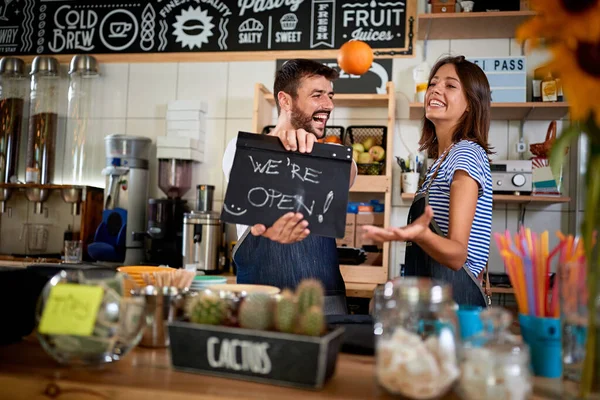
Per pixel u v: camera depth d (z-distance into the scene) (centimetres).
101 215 327
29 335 114
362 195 310
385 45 315
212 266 286
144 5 343
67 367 89
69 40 348
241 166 131
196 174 330
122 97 343
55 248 346
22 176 350
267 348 83
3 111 333
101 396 79
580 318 81
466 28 292
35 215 349
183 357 88
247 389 80
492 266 297
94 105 345
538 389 84
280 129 197
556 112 282
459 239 129
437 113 159
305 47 324
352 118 314
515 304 290
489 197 146
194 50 335
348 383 84
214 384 82
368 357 101
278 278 167
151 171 337
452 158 144
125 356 97
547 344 92
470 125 158
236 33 332
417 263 151
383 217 284
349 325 117
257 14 330
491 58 275
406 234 110
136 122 341
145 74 342
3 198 333
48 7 352
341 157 133
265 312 86
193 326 87
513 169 267
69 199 322
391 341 78
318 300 85
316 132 198
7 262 290
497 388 71
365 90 315
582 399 76
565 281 83
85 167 342
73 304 88
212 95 334
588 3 65
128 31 343
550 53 71
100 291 88
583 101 68
